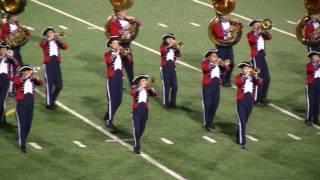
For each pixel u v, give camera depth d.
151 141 43.09
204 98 44.66
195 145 42.88
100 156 41.12
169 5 66.25
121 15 50.16
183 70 53.47
